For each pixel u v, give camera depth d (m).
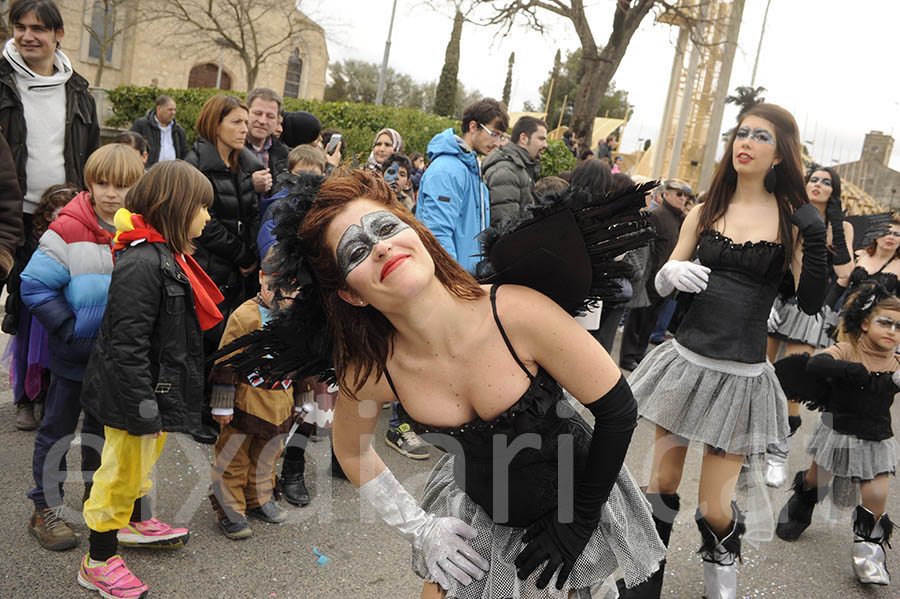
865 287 3.40
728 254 2.74
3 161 2.96
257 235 3.98
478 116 4.30
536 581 1.85
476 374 1.69
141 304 2.46
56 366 2.81
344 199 1.60
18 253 3.61
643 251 5.61
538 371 1.72
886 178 26.39
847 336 3.44
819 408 3.48
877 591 3.21
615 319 5.53
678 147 19.98
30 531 2.86
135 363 2.44
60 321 2.76
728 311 2.71
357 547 3.12
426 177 4.05
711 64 20.50
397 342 1.72
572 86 41.41
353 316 1.71
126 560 2.81
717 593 2.77
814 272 2.64
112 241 2.87
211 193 2.68
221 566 2.85
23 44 3.82
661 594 2.98
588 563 1.91
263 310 3.13
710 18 18.89
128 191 2.64
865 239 5.57
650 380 2.88
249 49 31.73
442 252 1.68
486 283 1.78
